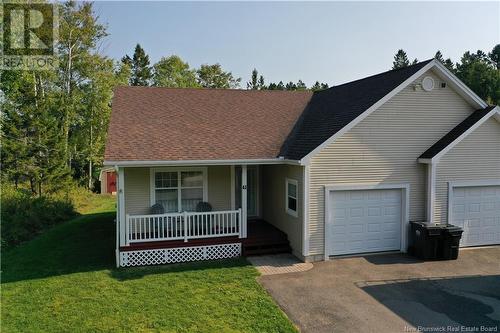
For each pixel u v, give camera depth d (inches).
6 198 781.3
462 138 498.6
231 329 299.7
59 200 896.9
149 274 432.5
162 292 376.5
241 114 624.7
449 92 526.0
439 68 506.0
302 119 641.0
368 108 489.7
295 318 322.3
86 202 1072.2
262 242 514.3
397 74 539.8
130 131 527.8
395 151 508.7
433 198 510.0
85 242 592.4
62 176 1004.6
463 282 404.5
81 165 1366.9
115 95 617.6
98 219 809.5
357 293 375.2
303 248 480.7
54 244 584.7
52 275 429.7
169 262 480.1
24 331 295.6
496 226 545.3
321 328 305.0
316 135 523.8
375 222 511.2
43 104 1007.6
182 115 592.7
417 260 482.6
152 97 629.0
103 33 1326.3
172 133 540.4
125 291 379.2
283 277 422.6
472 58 3390.7
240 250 507.5
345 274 431.5
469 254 506.0
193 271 442.9
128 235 468.1
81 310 334.0
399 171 511.5
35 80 1099.9
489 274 428.8
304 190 478.0
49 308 338.3
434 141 524.1
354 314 329.1
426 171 517.3
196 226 559.8
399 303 351.3
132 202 544.7
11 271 445.1
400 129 509.0
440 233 482.0
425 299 360.2
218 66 2394.2
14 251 553.3
